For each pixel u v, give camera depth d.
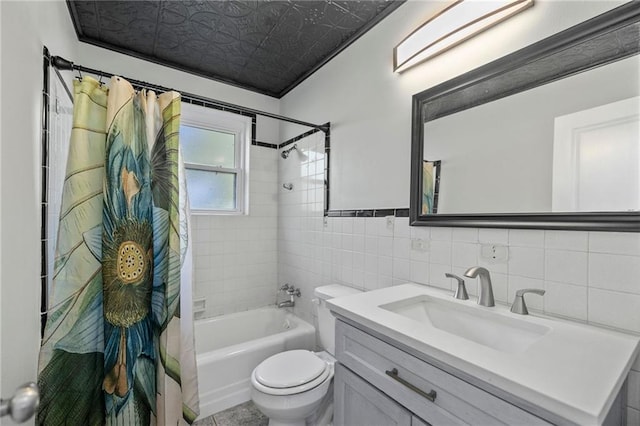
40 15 1.03
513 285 1.12
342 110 2.04
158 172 1.36
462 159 1.30
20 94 0.83
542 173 1.05
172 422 1.27
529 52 1.07
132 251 1.23
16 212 0.80
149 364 1.27
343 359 1.14
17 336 0.81
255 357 1.91
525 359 0.71
